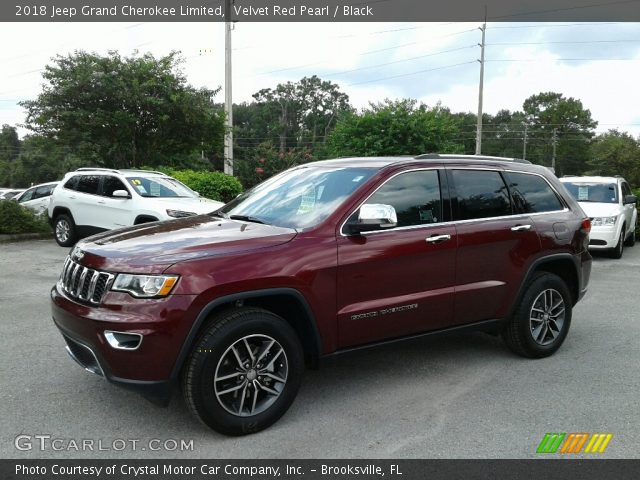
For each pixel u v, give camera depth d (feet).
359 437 12.48
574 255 18.33
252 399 12.57
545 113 299.99
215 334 11.86
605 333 20.81
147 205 35.06
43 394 14.47
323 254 13.29
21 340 18.85
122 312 11.51
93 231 38.45
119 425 12.89
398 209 14.85
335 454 11.75
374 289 14.08
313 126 317.22
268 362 12.77
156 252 12.17
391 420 13.33
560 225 17.99
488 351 18.52
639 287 29.73
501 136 313.94
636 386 15.53
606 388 15.38
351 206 14.12
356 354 14.19
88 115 54.19
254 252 12.59
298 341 13.03
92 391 14.70
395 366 17.02
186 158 63.36
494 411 13.85
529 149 304.09
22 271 31.68
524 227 16.94
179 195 37.99
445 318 15.52
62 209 40.42
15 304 23.88
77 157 62.80
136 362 11.48
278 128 302.25
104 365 11.74
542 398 14.67
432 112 69.82
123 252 12.31
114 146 56.90
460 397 14.71
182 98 57.11
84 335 11.98
